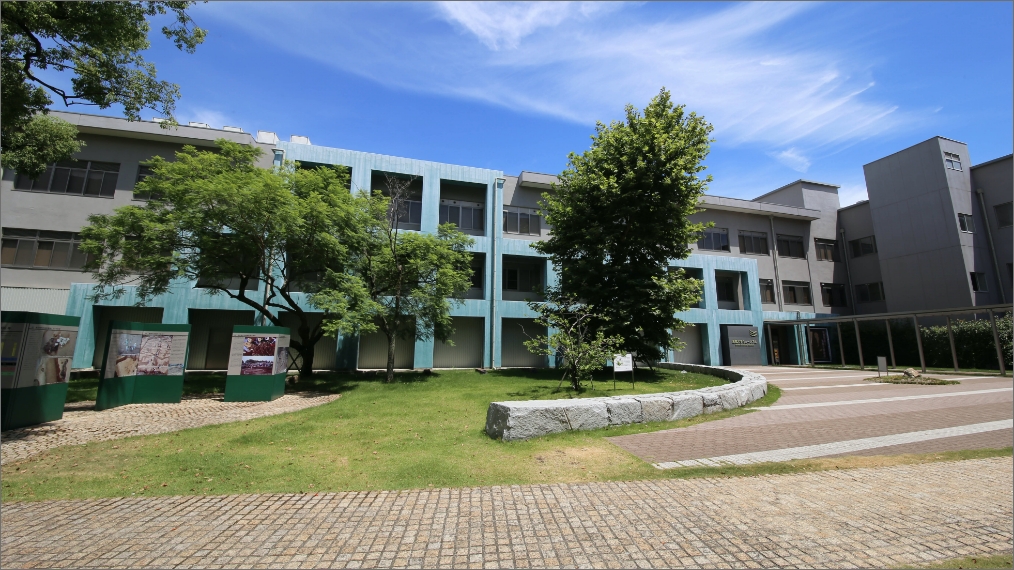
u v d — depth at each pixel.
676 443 7.27
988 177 26.20
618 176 16.47
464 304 22.03
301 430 8.45
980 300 25.00
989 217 26.06
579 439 7.53
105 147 19.62
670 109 16.97
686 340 27.34
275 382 12.62
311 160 21.03
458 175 23.36
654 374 16.94
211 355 20.05
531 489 5.24
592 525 4.20
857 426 8.41
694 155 15.90
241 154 14.76
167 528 4.16
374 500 4.91
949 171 26.19
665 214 16.38
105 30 9.84
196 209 12.70
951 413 9.58
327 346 21.17
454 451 6.96
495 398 11.77
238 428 8.69
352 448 7.19
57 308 18.34
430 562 3.52
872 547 3.67
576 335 13.76
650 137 15.93
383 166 22.14
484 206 24.20
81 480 5.63
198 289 19.16
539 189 25.17
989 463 5.98
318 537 3.97
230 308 19.31
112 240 13.23
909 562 3.42
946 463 6.01
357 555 3.63
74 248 18.92
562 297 17.11
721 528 4.09
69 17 9.56
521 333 24.03
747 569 3.35
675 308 15.67
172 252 14.01
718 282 29.55
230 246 14.29
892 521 4.18
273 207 12.77
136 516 4.45
